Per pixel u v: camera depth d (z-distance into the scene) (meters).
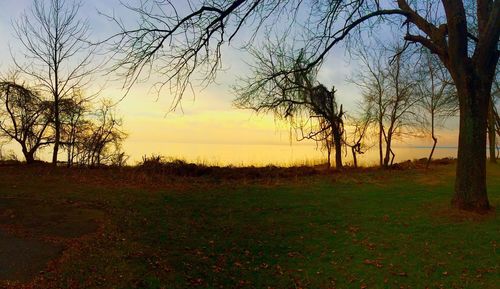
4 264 9.51
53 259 9.95
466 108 14.21
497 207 14.73
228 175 25.69
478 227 12.75
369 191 20.23
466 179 14.35
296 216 15.23
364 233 12.91
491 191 19.58
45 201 16.14
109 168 27.75
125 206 15.87
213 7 10.38
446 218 13.81
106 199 16.95
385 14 14.25
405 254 11.02
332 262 10.72
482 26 14.65
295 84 14.53
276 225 14.05
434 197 17.81
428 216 14.30
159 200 17.28
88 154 30.97
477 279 9.41
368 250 11.44
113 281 8.71
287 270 10.23
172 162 27.06
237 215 15.28
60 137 30.92
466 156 14.36
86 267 9.41
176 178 24.08
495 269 9.84
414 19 14.84
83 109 31.19
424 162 37.38
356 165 34.50
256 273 10.01
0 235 11.67
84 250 10.62
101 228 12.80
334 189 21.00
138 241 11.62
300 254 11.32
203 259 10.62
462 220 13.46
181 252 10.99
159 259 10.27
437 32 14.60
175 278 9.19
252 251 11.48
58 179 22.17
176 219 14.34
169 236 12.33
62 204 15.83
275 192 20.00
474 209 14.15
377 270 10.12
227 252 11.29
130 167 28.14
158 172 25.41
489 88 14.15
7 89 29.56
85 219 13.87
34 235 11.83
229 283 9.32
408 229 13.03
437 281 9.42
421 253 11.04
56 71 29.70
